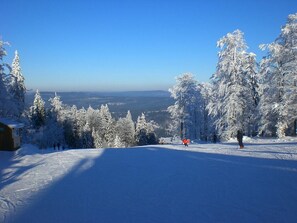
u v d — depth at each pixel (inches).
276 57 1502.2
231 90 1553.9
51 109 3331.7
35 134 2760.8
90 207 388.5
